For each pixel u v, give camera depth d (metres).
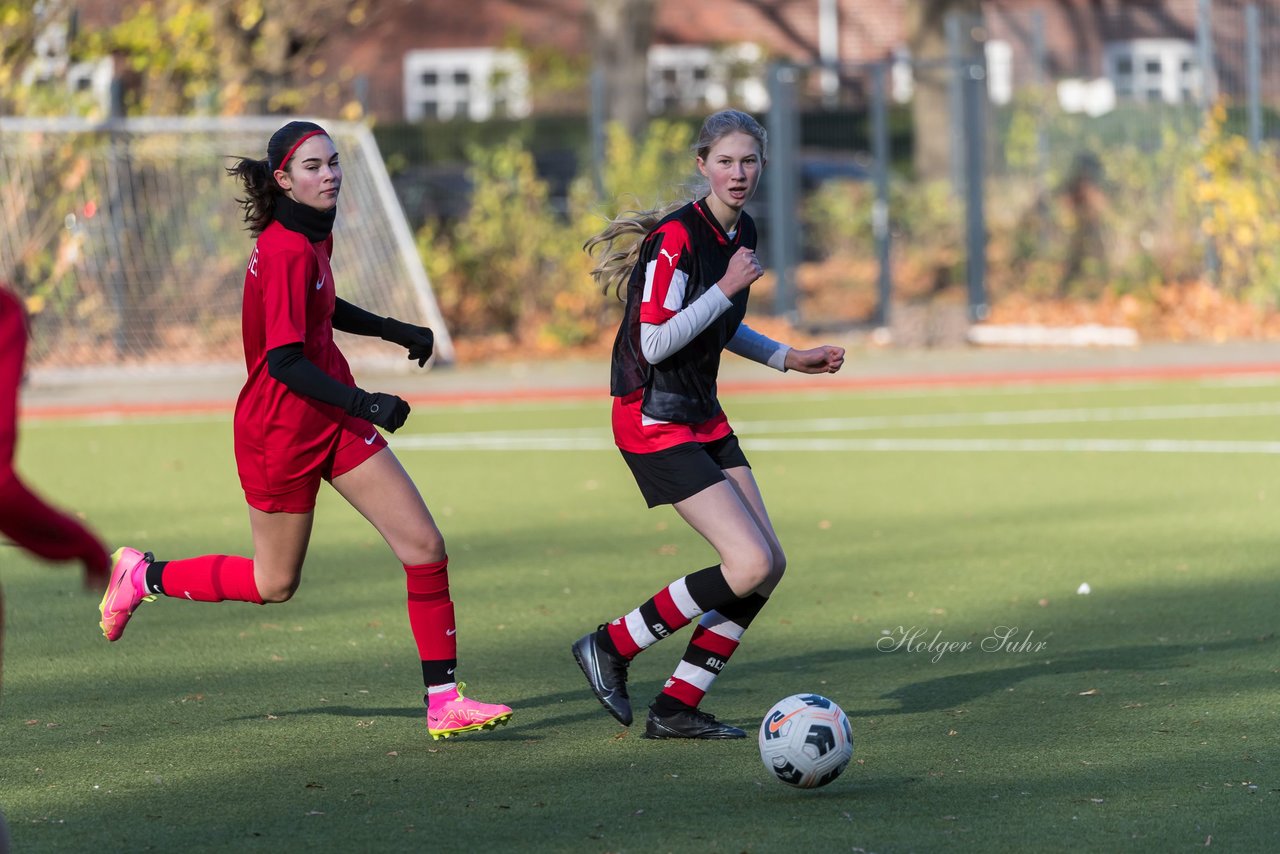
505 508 42.16
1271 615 29.25
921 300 83.38
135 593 22.84
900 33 145.62
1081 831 18.19
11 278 72.56
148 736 22.67
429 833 18.39
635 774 20.67
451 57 144.50
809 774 19.38
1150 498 41.88
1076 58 91.25
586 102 136.25
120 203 74.38
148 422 60.81
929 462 48.53
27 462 51.03
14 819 19.05
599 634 22.08
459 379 69.31
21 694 25.08
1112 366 69.44
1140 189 84.88
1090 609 30.11
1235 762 20.67
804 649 27.58
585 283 78.75
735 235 21.45
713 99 141.00
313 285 20.75
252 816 19.08
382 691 25.19
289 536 21.83
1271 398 60.94
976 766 20.77
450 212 82.38
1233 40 83.94
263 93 82.75
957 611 30.17
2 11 71.94
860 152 116.81
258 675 26.23
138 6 80.94
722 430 22.11
